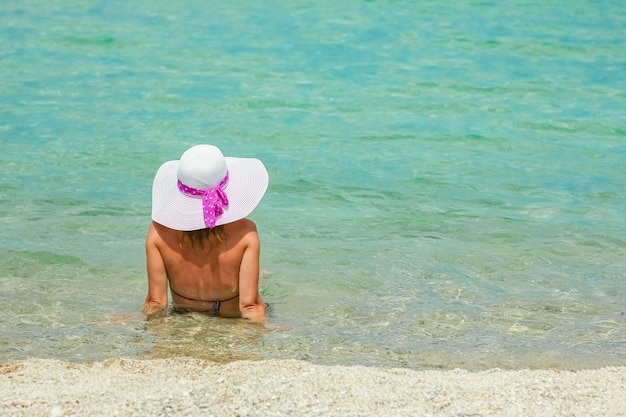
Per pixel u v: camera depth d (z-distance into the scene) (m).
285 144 8.88
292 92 10.64
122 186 7.71
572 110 10.08
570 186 7.86
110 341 5.06
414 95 10.59
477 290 5.86
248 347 5.00
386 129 9.38
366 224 7.00
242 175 5.24
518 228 6.93
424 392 4.19
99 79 11.09
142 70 11.51
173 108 9.99
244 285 5.31
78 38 13.03
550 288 5.89
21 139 8.85
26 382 4.38
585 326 5.32
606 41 13.02
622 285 5.94
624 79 11.29
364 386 4.26
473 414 3.95
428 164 8.38
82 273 6.07
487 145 8.95
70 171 8.02
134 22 13.99
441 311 5.54
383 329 5.28
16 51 12.32
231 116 9.73
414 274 6.11
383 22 14.01
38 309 5.52
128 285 5.91
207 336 5.14
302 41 12.93
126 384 4.31
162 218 5.12
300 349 4.99
